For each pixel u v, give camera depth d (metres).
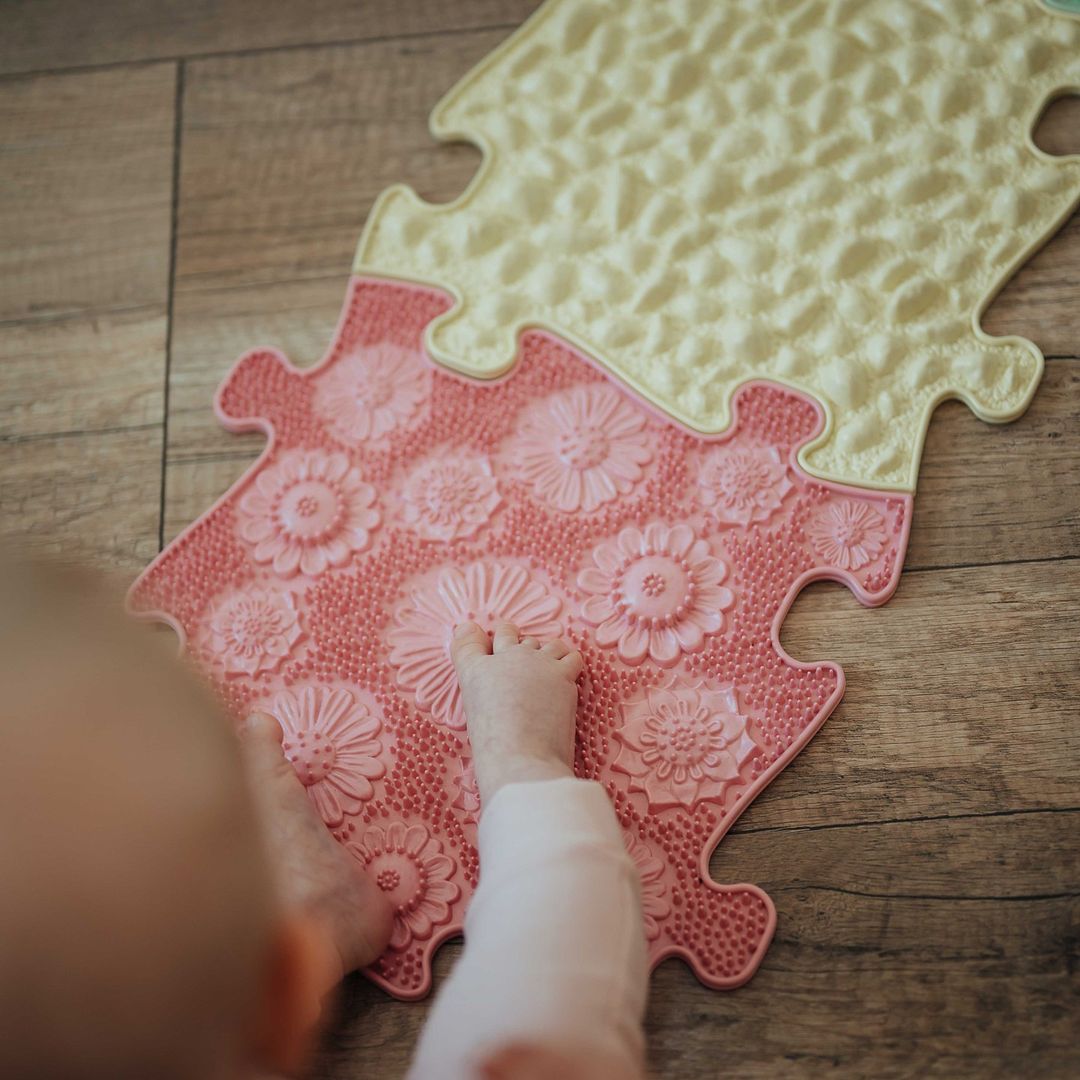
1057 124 0.97
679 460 0.90
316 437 0.95
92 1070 0.41
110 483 0.96
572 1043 0.54
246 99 1.08
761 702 0.82
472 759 0.79
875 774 0.80
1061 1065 0.71
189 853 0.43
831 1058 0.72
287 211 1.04
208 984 0.43
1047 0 0.99
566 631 0.86
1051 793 0.78
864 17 1.01
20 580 0.47
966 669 0.82
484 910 0.62
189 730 0.46
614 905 0.61
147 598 0.90
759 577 0.86
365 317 0.98
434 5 1.10
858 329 0.92
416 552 0.90
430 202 1.03
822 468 0.88
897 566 0.85
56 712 0.43
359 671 0.87
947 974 0.74
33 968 0.40
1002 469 0.88
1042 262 0.93
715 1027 0.74
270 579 0.91
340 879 0.76
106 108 1.10
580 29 1.04
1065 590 0.84
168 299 1.02
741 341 0.92
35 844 0.41
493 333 0.96
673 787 0.80
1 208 1.07
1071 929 0.74
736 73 1.01
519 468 0.92
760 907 0.76
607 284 0.96
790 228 0.95
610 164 1.00
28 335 1.02
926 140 0.96
